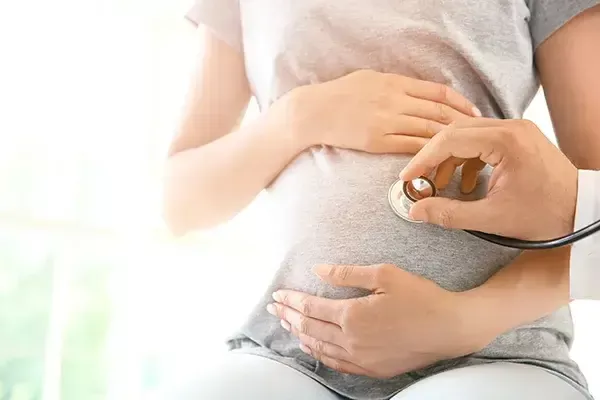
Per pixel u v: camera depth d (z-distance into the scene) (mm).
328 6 999
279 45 1016
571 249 883
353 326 895
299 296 937
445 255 930
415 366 908
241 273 1656
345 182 958
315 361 953
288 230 976
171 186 1067
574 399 858
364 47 1002
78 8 1573
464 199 944
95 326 1666
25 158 1589
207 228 1081
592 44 998
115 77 1576
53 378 1636
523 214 885
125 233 1619
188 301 1656
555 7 1005
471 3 992
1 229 1597
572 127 1008
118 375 1658
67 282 1637
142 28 1573
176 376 1004
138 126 1579
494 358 917
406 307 886
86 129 1585
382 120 967
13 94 1569
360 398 931
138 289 1649
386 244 933
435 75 996
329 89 990
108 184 1604
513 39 1004
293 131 992
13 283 1643
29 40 1569
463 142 882
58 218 1604
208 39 1118
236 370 914
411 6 991
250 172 1021
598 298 890
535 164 876
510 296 903
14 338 1669
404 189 929
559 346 937
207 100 1109
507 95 998
